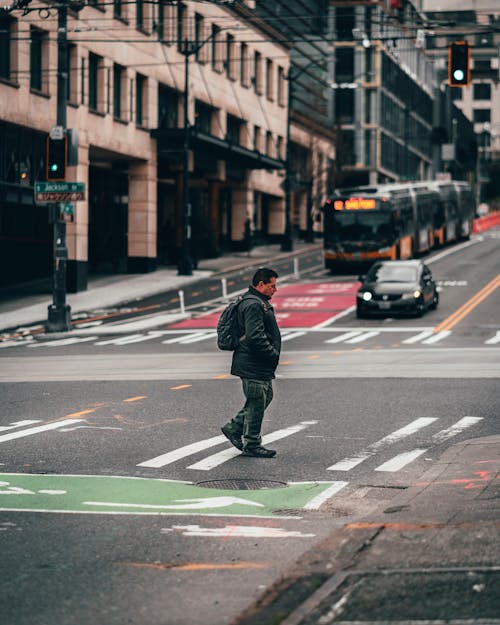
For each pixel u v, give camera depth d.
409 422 16.64
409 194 61.44
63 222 35.62
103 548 9.27
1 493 11.62
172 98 66.44
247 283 56.06
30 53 49.41
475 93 185.50
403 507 10.62
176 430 15.97
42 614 7.40
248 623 6.92
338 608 7.08
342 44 113.12
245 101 79.00
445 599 7.21
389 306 37.81
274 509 10.97
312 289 50.81
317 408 18.16
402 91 127.56
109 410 17.97
